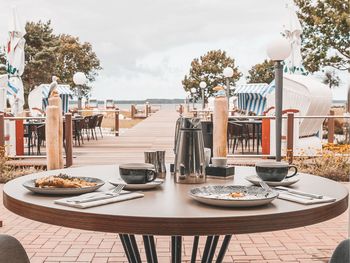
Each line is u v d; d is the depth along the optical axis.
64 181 1.76
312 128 8.96
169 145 11.30
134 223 1.39
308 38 19.91
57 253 3.87
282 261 3.67
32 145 10.06
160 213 1.43
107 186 1.93
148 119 23.78
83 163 8.18
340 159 7.07
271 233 4.49
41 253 3.87
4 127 8.02
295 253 3.87
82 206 1.49
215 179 2.14
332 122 9.32
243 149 10.28
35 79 28.55
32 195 1.71
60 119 4.03
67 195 1.71
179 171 2.01
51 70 28.97
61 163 4.08
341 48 19.14
